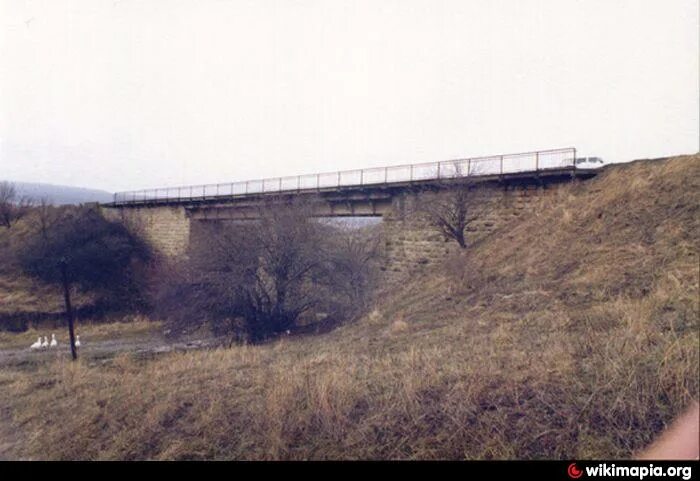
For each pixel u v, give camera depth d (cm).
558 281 1261
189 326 2158
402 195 2295
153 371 1064
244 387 787
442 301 1524
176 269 2252
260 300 2092
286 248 2108
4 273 3569
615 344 686
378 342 1149
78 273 3525
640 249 1206
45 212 4634
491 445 494
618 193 1567
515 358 723
